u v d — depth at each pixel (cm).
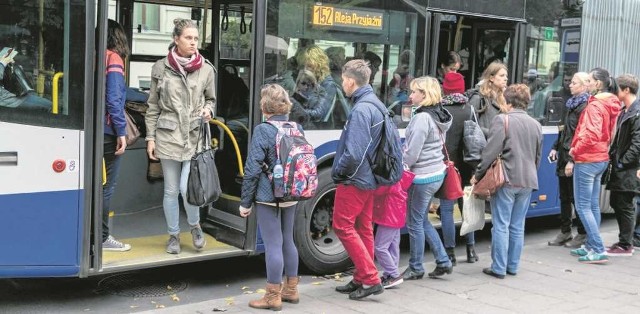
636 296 596
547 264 695
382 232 575
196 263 672
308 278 628
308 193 504
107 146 542
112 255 545
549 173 809
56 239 499
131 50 722
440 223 713
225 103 640
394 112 659
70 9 485
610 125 696
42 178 490
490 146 608
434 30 683
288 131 506
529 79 778
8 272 491
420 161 587
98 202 509
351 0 619
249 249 591
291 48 587
